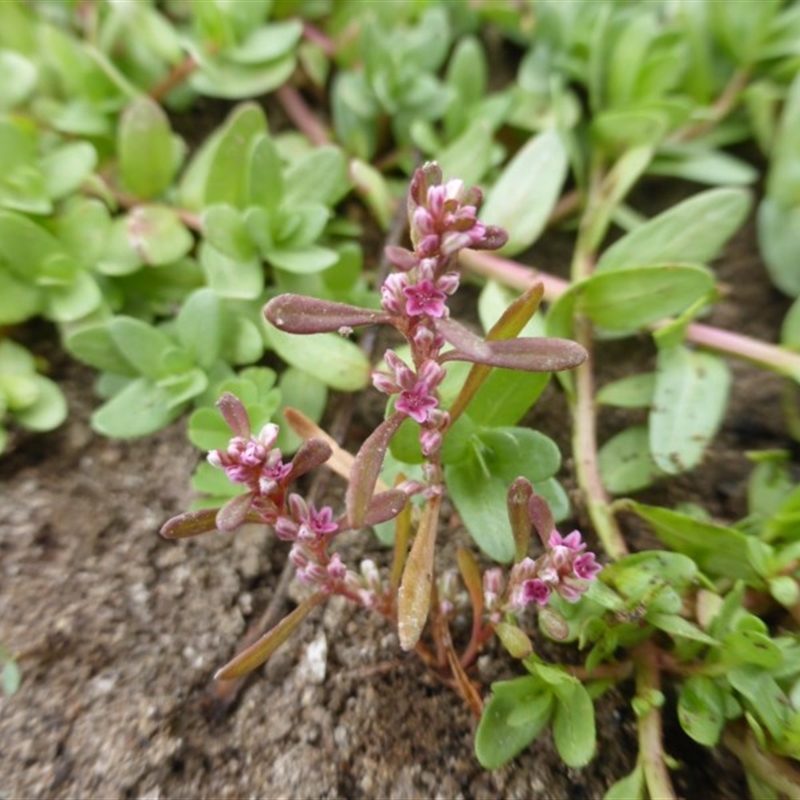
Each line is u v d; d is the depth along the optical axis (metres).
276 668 0.07
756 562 0.07
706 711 0.07
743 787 0.07
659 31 0.10
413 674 0.07
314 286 0.09
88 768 0.07
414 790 0.07
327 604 0.08
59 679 0.07
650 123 0.10
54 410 0.08
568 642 0.07
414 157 0.10
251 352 0.08
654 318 0.08
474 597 0.07
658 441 0.08
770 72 0.10
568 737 0.06
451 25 0.11
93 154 0.09
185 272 0.09
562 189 0.11
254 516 0.06
